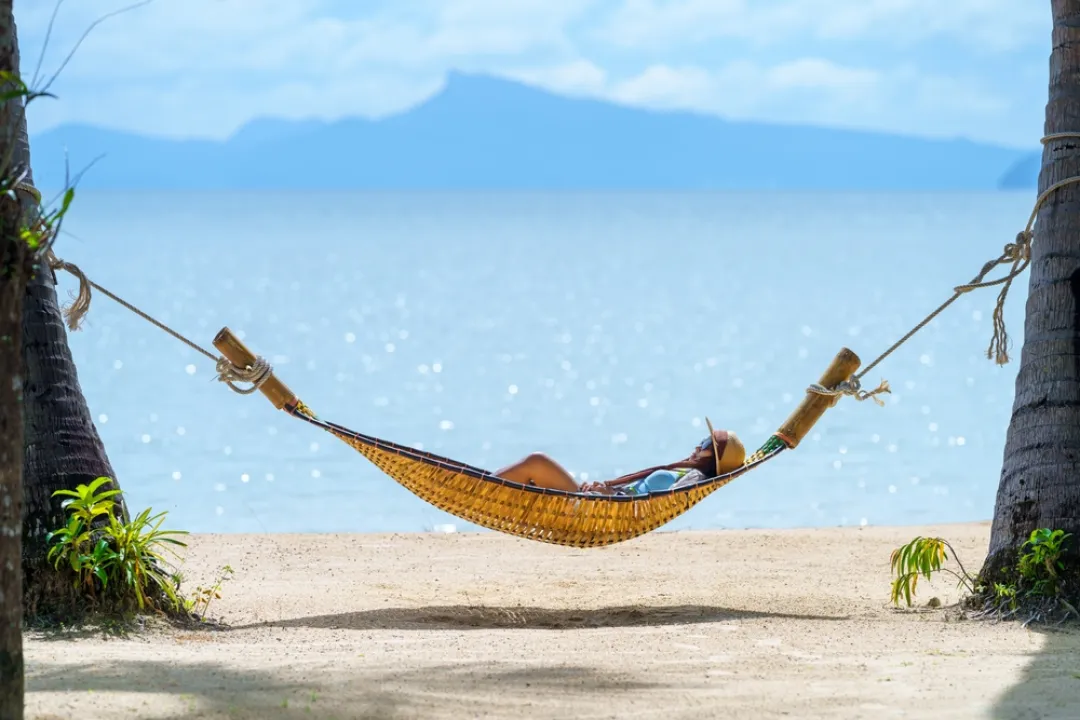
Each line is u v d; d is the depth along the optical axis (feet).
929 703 17.35
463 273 207.92
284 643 22.66
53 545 23.72
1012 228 370.94
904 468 60.54
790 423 28.19
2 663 14.32
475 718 16.47
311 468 59.77
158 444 65.82
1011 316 137.80
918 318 136.77
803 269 213.05
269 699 16.87
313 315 138.72
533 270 215.51
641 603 28.22
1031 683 18.53
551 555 35.53
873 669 19.66
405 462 25.77
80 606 23.62
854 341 117.50
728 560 34.60
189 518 48.83
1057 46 26.61
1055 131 26.27
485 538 38.45
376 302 155.43
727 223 460.14
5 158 14.66
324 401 82.84
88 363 99.14
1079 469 24.97
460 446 66.90
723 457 27.89
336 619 25.79
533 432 71.77
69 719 15.64
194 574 31.50
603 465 61.87
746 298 161.89
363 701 16.97
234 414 76.07
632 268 219.82
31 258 14.44
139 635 23.22
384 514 49.98
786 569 33.09
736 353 109.40
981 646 21.98
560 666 19.53
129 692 17.01
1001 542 25.70
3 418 14.29
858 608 27.40
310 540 37.58
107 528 24.12
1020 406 25.98
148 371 94.94
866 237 325.83
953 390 88.33
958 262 225.15
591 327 130.93
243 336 118.52
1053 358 25.58
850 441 68.69
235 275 192.65
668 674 19.13
